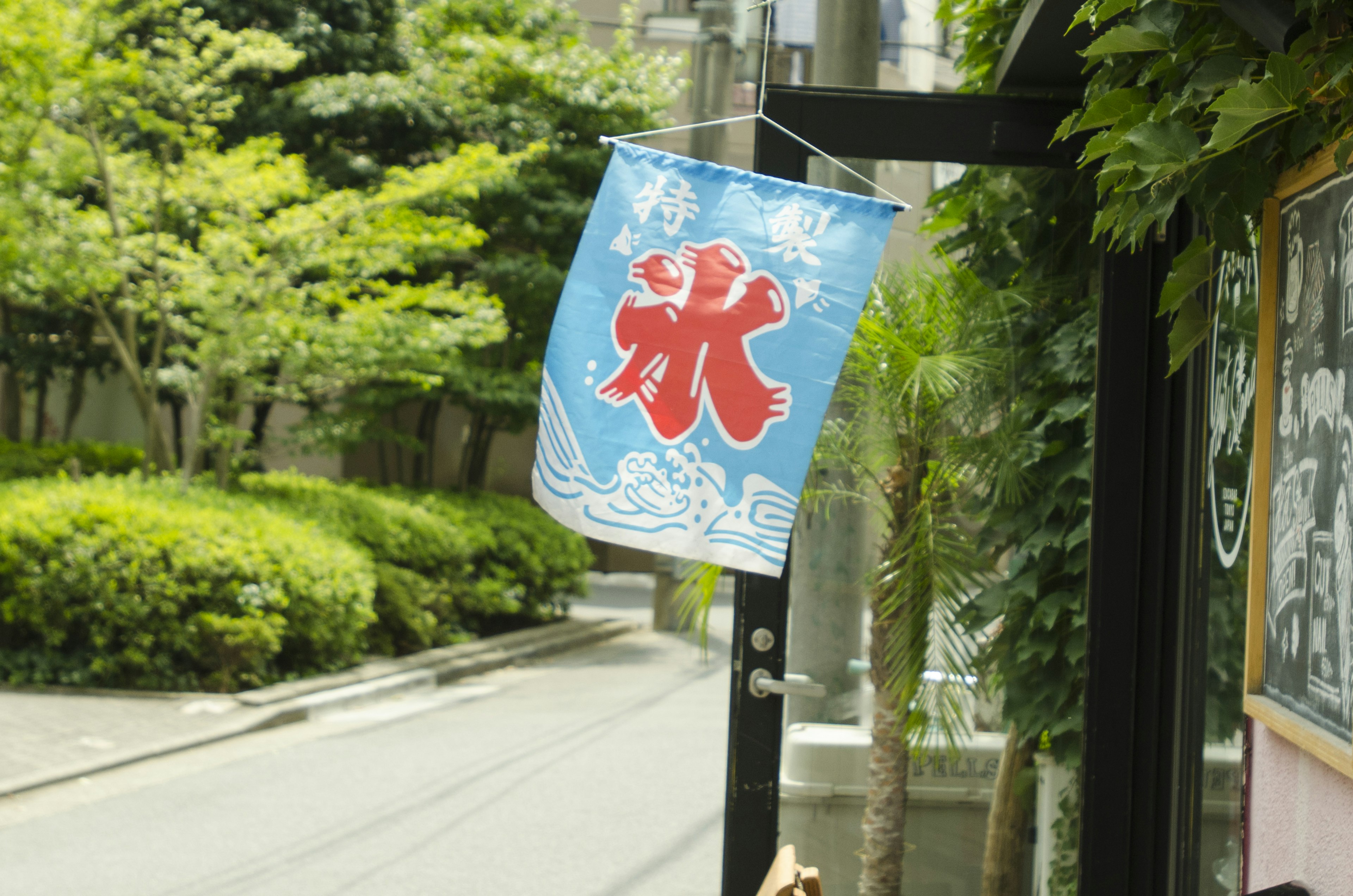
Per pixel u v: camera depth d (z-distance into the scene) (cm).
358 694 890
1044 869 345
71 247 930
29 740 688
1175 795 318
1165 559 325
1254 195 195
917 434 347
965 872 347
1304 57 177
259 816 589
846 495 347
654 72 1364
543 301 1322
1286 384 237
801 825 346
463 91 1307
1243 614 286
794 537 345
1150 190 206
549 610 1380
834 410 346
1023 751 346
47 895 470
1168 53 208
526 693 966
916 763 347
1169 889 318
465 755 731
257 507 988
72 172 929
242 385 1081
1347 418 206
